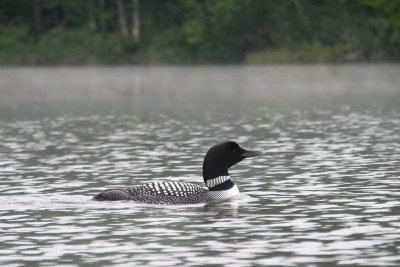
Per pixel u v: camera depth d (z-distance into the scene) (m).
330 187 24.06
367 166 27.94
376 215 20.11
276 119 46.06
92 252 17.05
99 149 33.88
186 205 21.84
